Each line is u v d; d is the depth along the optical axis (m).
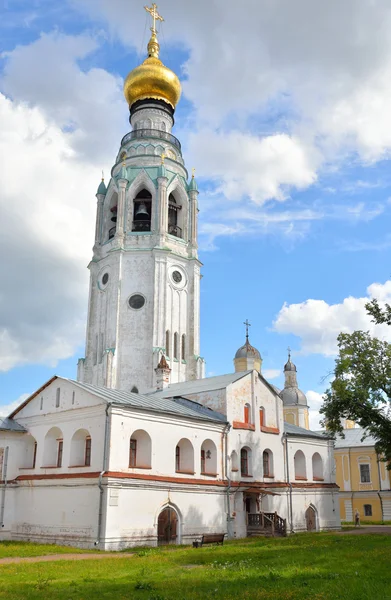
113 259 63.16
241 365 78.19
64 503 35.06
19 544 34.00
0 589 15.71
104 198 68.44
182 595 14.62
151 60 71.69
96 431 34.78
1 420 41.66
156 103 71.06
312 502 49.72
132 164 67.44
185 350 62.47
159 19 75.31
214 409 44.47
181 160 70.88
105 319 62.06
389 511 68.31
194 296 64.19
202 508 38.47
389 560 20.80
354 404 41.19
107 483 32.47
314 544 30.36
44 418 39.78
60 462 39.16
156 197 64.69
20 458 40.88
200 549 29.11
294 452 49.84
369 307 43.16
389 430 40.62
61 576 18.70
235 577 17.59
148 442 36.28
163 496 35.66
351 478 72.62
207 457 41.41
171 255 63.31
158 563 22.58
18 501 39.09
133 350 59.84
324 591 14.58
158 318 60.31
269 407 48.50
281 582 16.45
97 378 60.00
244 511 42.22
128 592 15.24
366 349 41.41
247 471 44.53
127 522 33.00
